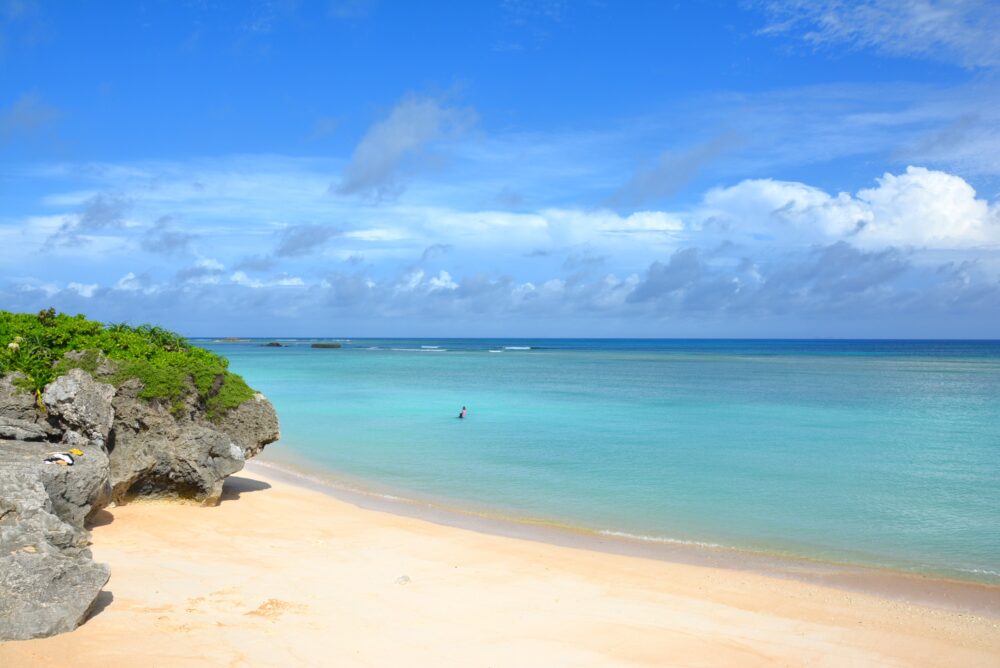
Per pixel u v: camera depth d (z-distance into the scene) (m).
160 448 15.85
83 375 14.85
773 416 37.53
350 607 10.20
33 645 7.72
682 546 15.08
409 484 20.89
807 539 15.65
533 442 28.69
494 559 13.60
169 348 18.78
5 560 8.52
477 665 8.45
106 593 9.73
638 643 9.59
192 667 7.61
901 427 33.44
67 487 11.91
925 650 10.07
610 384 59.44
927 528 16.53
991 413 39.12
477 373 74.75
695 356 136.88
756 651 9.67
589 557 14.06
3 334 16.02
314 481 21.17
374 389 53.78
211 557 12.34
